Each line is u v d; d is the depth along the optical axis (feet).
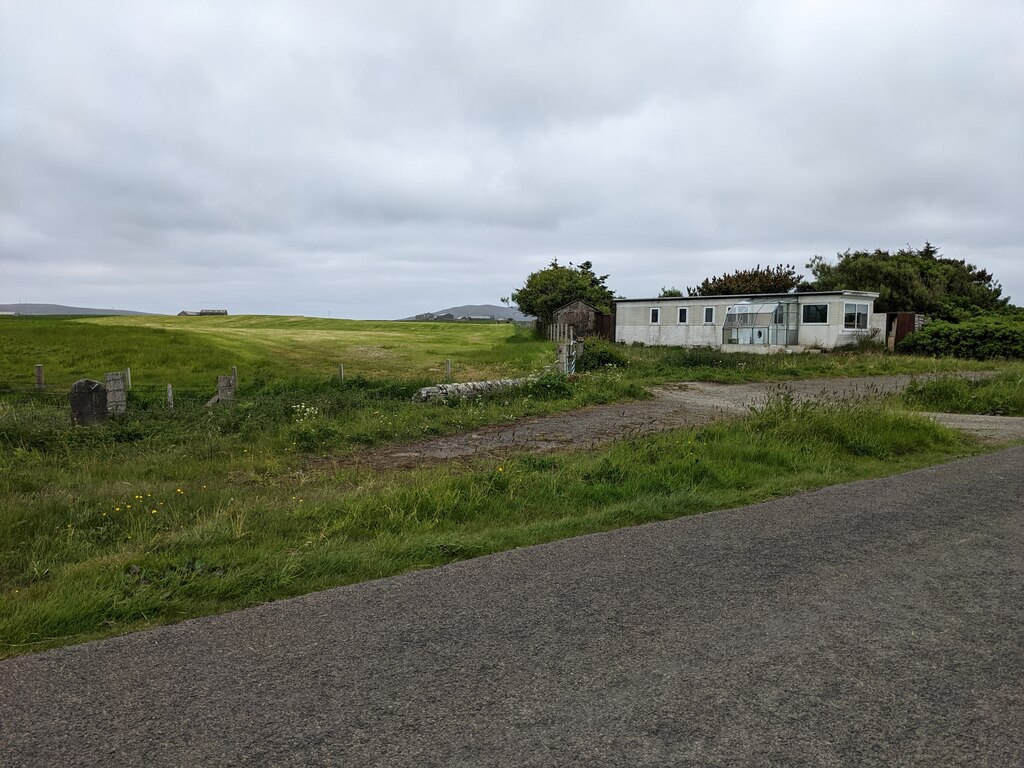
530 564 15.65
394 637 11.90
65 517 20.18
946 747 8.71
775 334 116.47
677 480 24.38
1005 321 111.65
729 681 10.36
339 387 62.80
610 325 144.36
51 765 8.34
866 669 10.72
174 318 287.69
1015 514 19.76
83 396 41.22
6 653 11.41
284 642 11.73
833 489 23.12
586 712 9.52
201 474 28.81
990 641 11.68
